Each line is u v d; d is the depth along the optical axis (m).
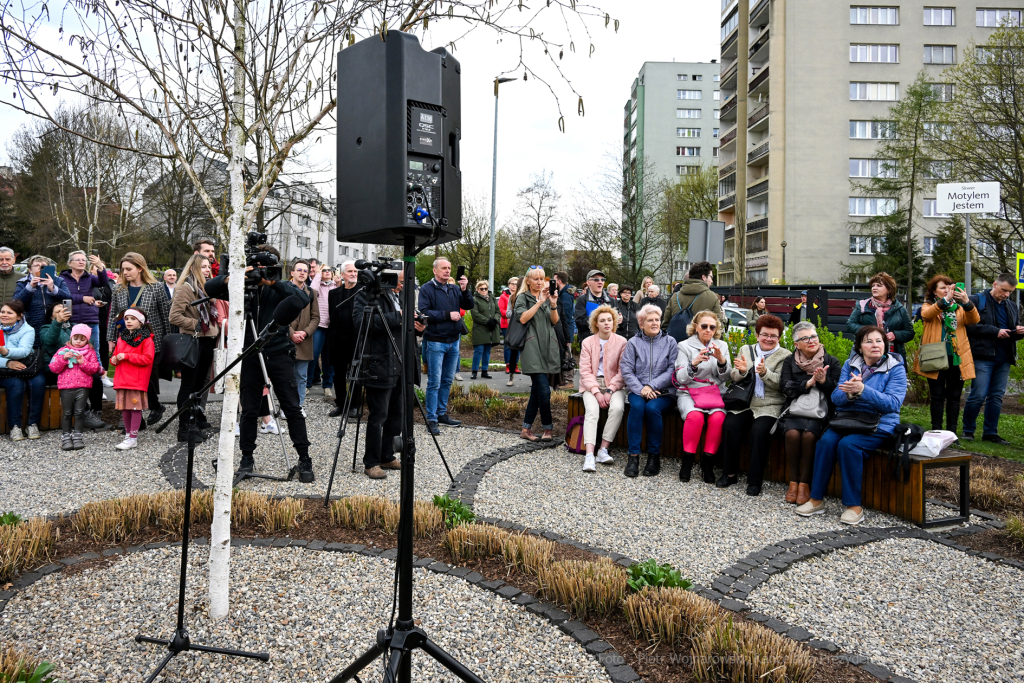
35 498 5.06
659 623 3.06
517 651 3.01
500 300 13.30
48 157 29.53
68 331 7.42
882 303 7.80
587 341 6.89
